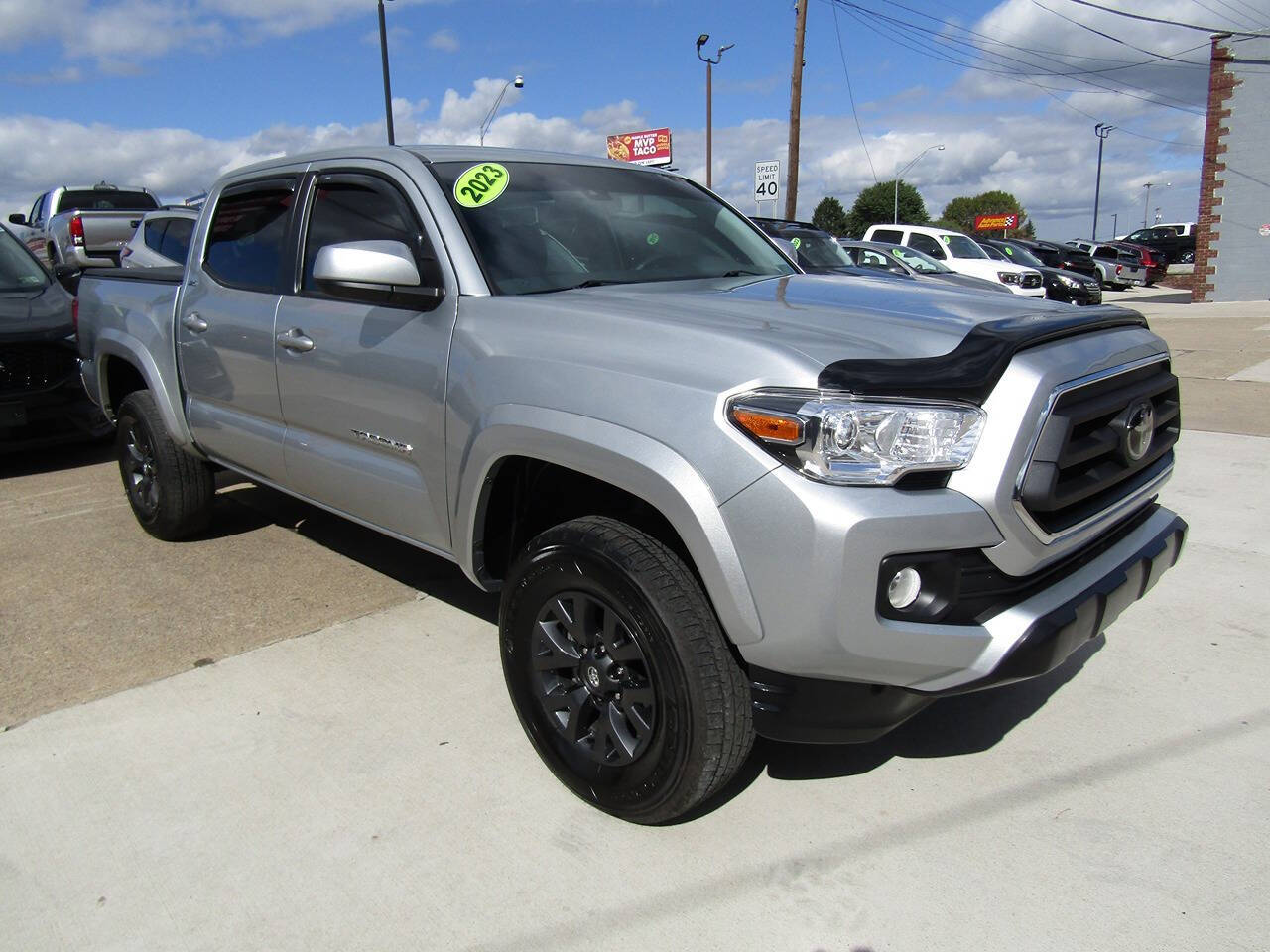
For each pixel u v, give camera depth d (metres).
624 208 3.63
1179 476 5.81
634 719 2.46
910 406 2.10
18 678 3.41
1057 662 2.30
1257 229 20.84
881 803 2.63
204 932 2.21
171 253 9.01
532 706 2.71
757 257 3.85
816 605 2.08
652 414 2.31
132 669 3.47
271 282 3.81
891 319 2.51
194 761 2.88
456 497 2.94
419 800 2.68
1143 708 3.11
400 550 4.71
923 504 2.09
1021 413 2.17
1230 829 2.49
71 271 7.29
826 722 2.28
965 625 2.21
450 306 2.95
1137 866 2.36
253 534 5.00
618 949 2.13
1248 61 20.25
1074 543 2.39
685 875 2.36
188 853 2.48
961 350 2.25
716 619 2.31
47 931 2.22
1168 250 40.69
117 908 2.29
